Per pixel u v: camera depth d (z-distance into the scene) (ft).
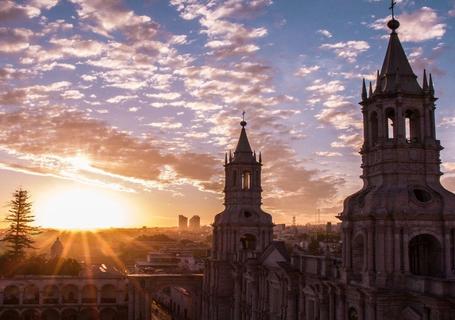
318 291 216.95
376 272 176.55
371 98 193.47
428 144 185.88
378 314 168.76
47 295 409.08
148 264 589.32
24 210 514.68
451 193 182.91
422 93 187.93
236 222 330.75
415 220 175.83
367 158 196.03
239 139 344.69
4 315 393.91
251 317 293.64
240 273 317.63
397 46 195.72
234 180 339.57
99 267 506.48
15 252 490.08
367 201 183.83
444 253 174.91
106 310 412.77
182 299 435.94
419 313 164.55
